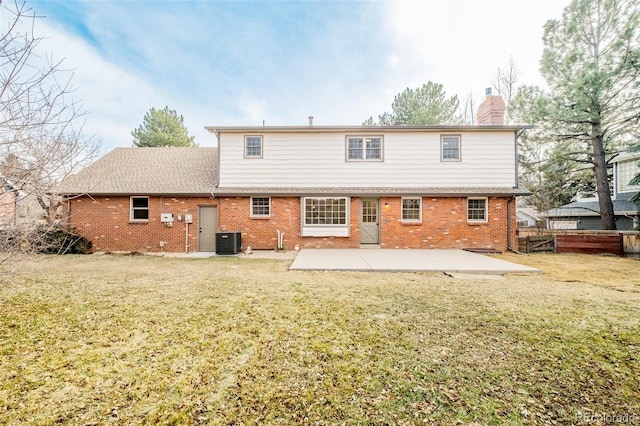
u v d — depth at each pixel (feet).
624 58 33.45
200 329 11.58
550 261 29.37
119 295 16.20
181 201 36.86
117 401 7.18
